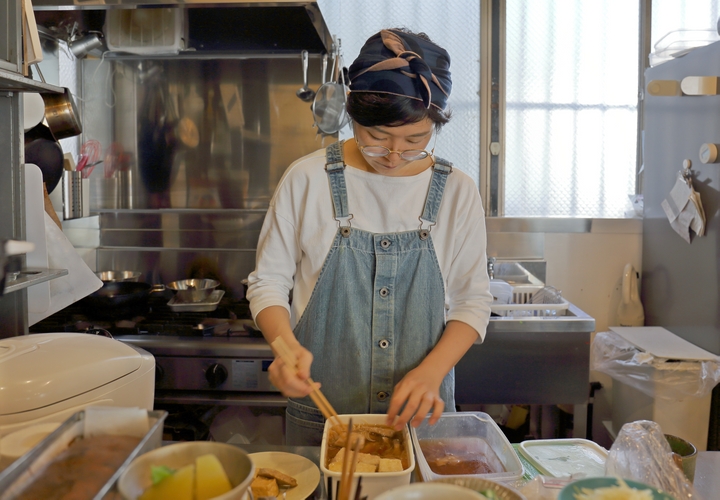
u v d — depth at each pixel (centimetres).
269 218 126
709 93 204
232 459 60
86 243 250
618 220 270
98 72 255
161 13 197
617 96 274
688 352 212
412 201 123
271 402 188
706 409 209
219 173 262
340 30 267
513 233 271
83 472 60
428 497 60
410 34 107
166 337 194
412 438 97
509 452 93
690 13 270
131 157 261
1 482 55
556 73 273
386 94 101
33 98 151
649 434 87
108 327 198
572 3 269
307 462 96
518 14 270
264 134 259
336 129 241
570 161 277
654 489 67
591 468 97
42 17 203
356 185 122
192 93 258
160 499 56
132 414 66
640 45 272
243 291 257
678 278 236
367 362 124
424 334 125
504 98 272
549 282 274
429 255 124
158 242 259
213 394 192
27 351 91
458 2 268
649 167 259
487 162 276
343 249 122
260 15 196
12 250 65
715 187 209
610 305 275
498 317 212
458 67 273
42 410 83
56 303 143
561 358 210
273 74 255
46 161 170
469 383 212
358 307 124
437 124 111
